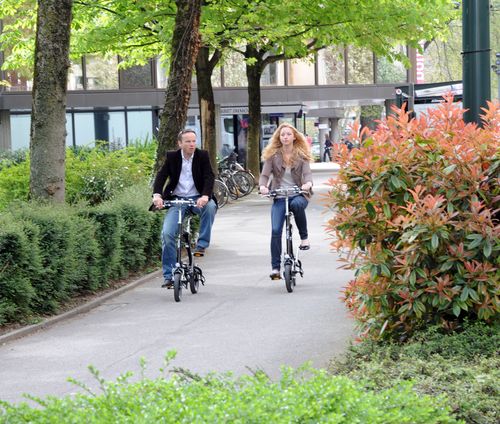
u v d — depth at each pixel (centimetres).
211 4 2925
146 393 434
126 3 3103
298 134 1351
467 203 762
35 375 871
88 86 5128
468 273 743
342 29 3306
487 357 692
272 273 1341
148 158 2502
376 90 5641
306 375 824
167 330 1076
